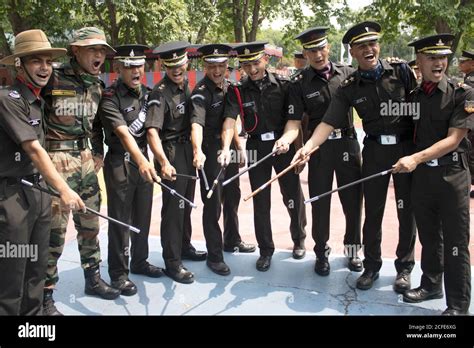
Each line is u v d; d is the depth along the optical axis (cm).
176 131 390
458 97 308
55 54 284
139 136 376
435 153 307
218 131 411
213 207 410
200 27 1725
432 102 319
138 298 369
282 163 419
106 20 1588
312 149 362
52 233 331
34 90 284
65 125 334
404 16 1416
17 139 265
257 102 401
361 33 342
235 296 371
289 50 1839
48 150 334
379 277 405
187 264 438
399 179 368
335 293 375
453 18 1224
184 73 389
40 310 307
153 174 341
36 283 300
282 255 462
